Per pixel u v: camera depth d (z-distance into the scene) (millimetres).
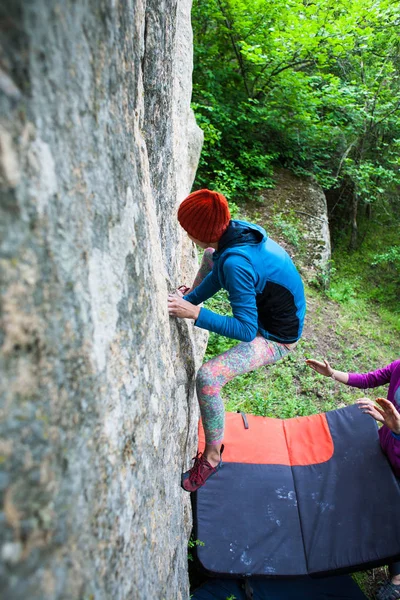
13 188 484
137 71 1050
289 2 5922
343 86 7086
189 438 2262
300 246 6086
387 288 6918
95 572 641
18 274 495
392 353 5188
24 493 477
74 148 639
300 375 4344
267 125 6961
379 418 2484
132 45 947
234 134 6750
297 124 7109
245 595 2250
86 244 684
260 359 1820
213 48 6480
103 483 710
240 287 1562
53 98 565
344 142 7539
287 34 6059
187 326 1946
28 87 505
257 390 3988
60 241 594
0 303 464
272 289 1679
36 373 525
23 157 502
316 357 4699
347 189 7914
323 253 6152
